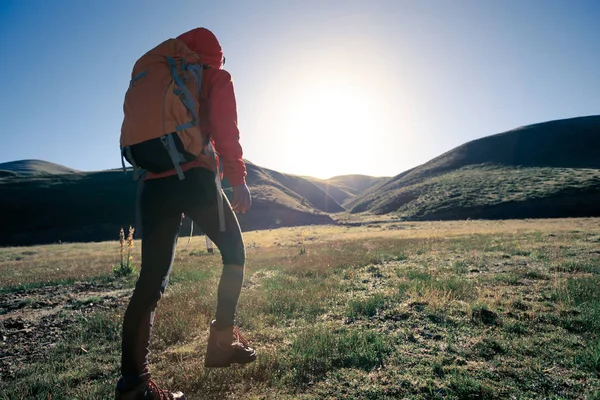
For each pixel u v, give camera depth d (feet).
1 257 104.78
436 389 8.91
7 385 10.13
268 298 17.94
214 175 5.94
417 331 12.81
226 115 5.78
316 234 140.05
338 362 10.55
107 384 9.77
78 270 39.06
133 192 343.67
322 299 17.76
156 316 15.57
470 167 402.93
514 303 15.20
